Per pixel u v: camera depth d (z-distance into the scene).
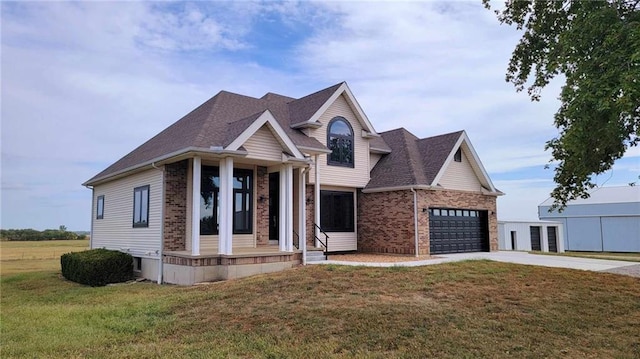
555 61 10.05
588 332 8.09
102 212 20.34
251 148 14.22
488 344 7.22
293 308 9.18
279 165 15.84
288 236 15.31
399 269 13.00
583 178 10.72
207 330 8.12
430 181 19.66
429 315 8.60
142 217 16.28
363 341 7.26
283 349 6.95
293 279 11.88
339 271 12.72
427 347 7.02
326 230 20.08
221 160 13.95
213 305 9.87
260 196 16.69
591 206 42.75
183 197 15.26
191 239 14.85
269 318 8.59
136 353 6.91
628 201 40.78
